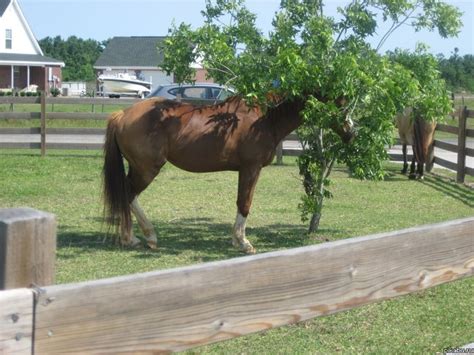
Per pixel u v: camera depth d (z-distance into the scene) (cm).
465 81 4081
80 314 177
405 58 815
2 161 1460
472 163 1686
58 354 174
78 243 782
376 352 470
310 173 839
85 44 8381
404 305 579
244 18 824
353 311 558
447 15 813
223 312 207
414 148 1402
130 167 749
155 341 192
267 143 741
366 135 768
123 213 744
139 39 5916
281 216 986
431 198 1188
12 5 5138
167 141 723
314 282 231
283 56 702
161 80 5622
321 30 744
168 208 1028
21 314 167
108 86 4412
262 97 712
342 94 731
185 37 783
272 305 220
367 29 795
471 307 577
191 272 199
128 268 679
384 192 1238
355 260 244
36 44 5347
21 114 1588
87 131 1633
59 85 5472
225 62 767
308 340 492
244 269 211
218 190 1198
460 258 286
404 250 262
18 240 168
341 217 988
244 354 461
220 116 732
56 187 1173
